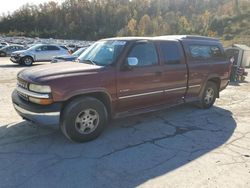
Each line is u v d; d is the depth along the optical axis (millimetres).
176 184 3357
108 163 3826
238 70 12219
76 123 4309
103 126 4652
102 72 4473
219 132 5184
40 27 117250
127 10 123875
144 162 3887
